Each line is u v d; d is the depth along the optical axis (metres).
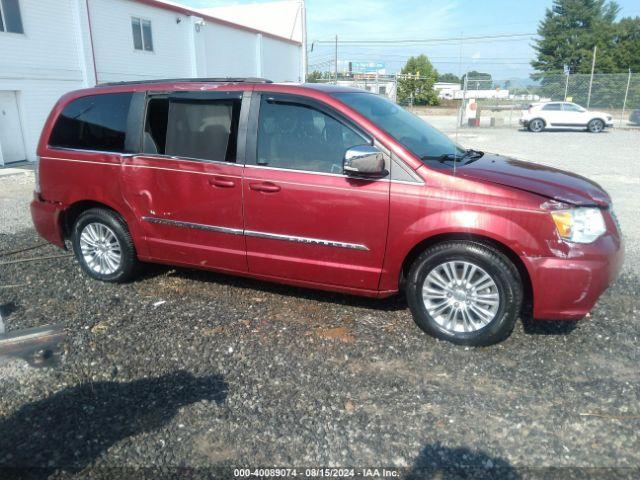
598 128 27.33
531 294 4.03
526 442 2.94
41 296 5.05
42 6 17.38
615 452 2.86
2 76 16.34
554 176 4.16
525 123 28.03
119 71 20.81
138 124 4.91
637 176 12.13
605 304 4.75
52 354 3.92
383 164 3.97
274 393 3.41
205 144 4.61
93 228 5.31
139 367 3.75
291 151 4.31
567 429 3.04
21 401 3.35
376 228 4.05
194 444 2.95
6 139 16.95
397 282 4.16
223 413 3.21
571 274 3.66
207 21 26.09
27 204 9.96
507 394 3.38
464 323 4.01
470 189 3.83
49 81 17.94
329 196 4.13
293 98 4.36
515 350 3.92
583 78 31.59
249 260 4.59
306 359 3.83
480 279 3.92
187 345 4.05
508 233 3.71
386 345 4.01
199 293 5.07
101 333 4.25
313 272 4.36
